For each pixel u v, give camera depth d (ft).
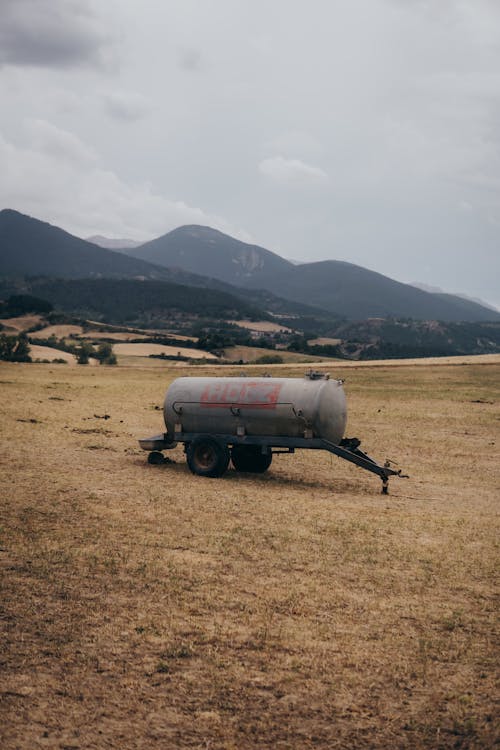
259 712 20.65
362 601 30.22
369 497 57.57
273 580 32.37
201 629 26.08
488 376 228.02
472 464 79.71
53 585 29.96
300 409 58.70
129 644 24.57
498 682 23.18
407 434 102.99
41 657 23.26
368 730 20.01
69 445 74.90
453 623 27.94
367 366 286.25
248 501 51.26
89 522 41.45
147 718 20.03
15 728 19.11
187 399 63.21
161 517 43.88
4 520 40.52
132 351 567.18
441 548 39.88
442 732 20.04
